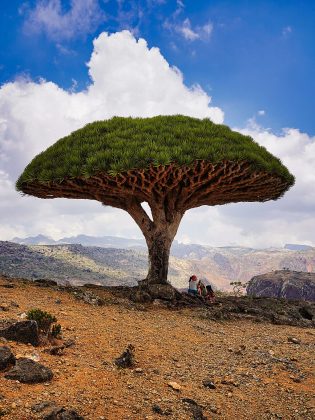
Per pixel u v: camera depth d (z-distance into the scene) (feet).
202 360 27.91
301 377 26.66
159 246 57.72
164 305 49.98
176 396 19.76
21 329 23.09
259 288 281.95
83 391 17.89
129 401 17.93
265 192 63.98
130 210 59.98
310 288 254.06
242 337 38.17
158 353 27.53
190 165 47.80
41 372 18.24
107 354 24.63
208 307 52.65
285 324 50.19
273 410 20.36
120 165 46.73
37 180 54.19
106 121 62.13
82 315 35.45
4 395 15.69
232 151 51.16
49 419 14.25
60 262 524.11
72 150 53.21
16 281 50.06
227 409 19.56
